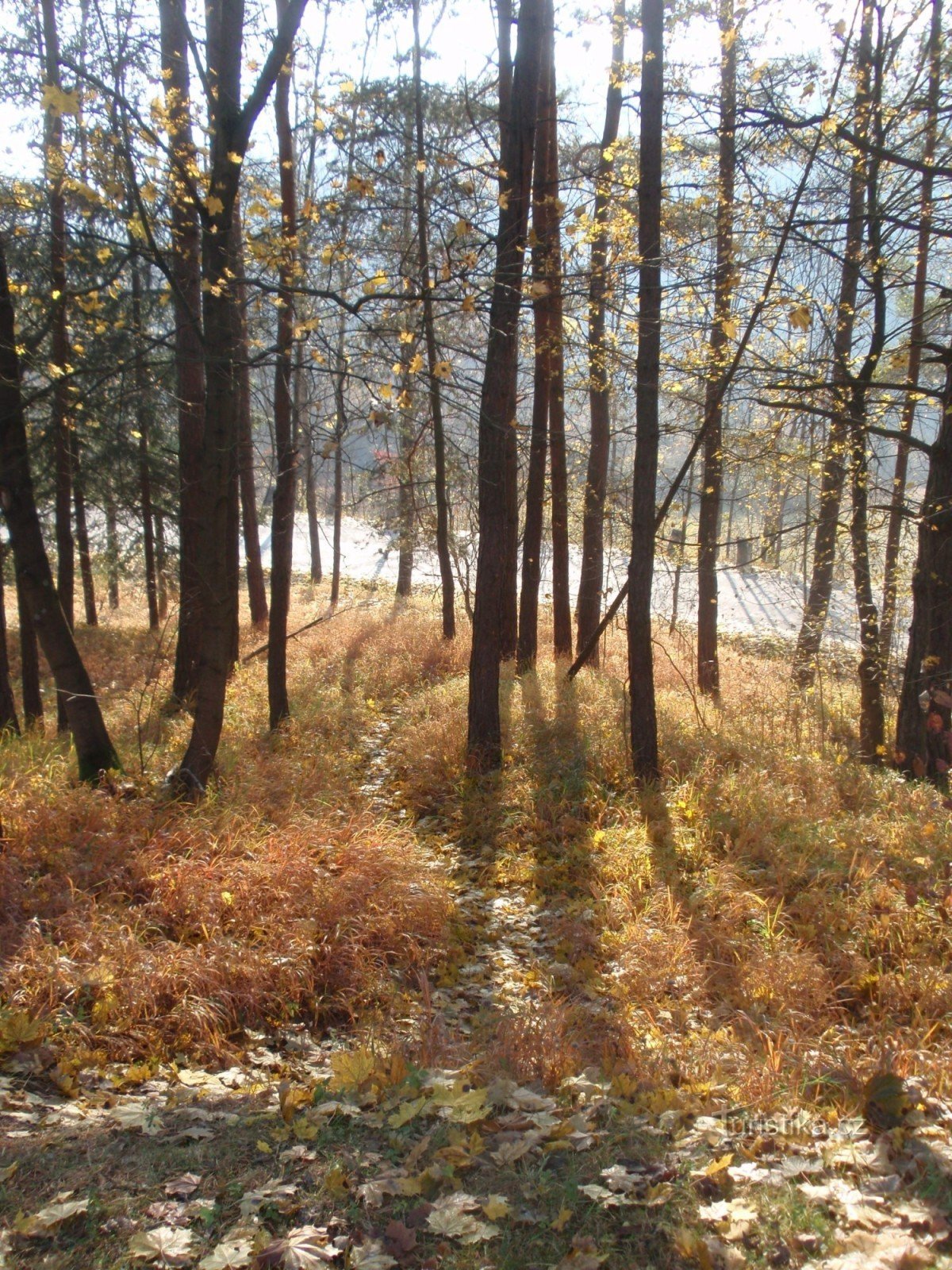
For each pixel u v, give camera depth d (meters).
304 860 5.78
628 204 9.30
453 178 7.32
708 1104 3.49
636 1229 2.52
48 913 5.05
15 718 10.64
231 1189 2.70
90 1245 2.44
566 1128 3.05
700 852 6.68
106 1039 3.97
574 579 27.52
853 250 9.87
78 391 7.46
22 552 7.21
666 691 12.05
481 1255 2.42
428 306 6.46
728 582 29.27
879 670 10.83
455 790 8.40
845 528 10.84
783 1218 2.51
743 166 8.02
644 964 5.11
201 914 5.18
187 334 10.42
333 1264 2.38
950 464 8.77
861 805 7.67
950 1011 4.63
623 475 15.71
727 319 7.51
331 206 7.18
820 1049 4.16
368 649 15.23
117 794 6.95
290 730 10.30
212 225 6.96
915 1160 2.80
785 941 5.35
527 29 8.13
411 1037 4.08
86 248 7.75
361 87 11.38
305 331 6.45
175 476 15.52
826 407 9.98
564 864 6.80
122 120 6.19
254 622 19.16
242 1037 4.33
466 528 17.58
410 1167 2.80
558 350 10.41
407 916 5.53
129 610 26.05
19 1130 3.05
